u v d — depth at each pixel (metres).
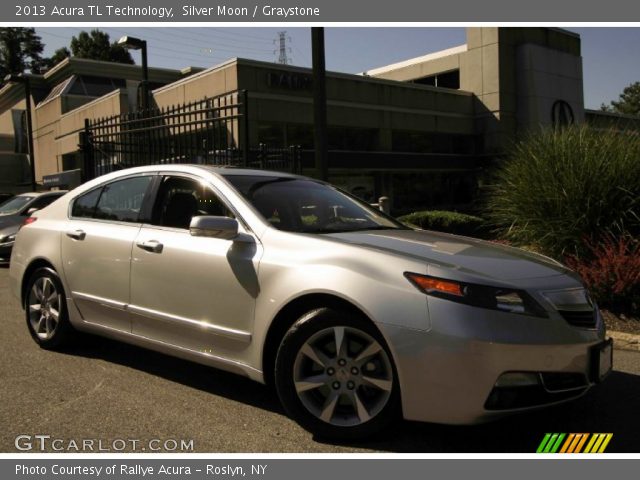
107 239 4.67
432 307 3.13
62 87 33.69
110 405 4.02
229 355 3.87
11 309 7.27
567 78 32.84
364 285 3.31
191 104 9.62
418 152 29.02
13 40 63.59
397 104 27.45
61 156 31.84
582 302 3.46
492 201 9.80
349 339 3.42
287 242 3.74
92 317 4.81
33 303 5.41
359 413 3.36
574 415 3.89
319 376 3.48
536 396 3.15
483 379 3.04
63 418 3.80
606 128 9.39
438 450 3.37
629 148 8.32
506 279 3.28
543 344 3.11
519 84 31.34
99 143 11.30
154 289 4.27
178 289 4.12
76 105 32.09
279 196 4.35
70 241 4.98
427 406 3.14
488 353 3.04
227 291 3.85
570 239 7.98
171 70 36.78
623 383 4.49
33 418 3.80
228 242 3.96
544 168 8.57
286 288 3.55
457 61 32.38
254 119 21.58
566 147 8.68
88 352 5.28
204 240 4.08
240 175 4.49
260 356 3.68
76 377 4.59
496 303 3.14
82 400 4.11
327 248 3.58
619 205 7.81
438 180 31.08
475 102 31.44
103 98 26.12
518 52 31.27
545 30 32.16
